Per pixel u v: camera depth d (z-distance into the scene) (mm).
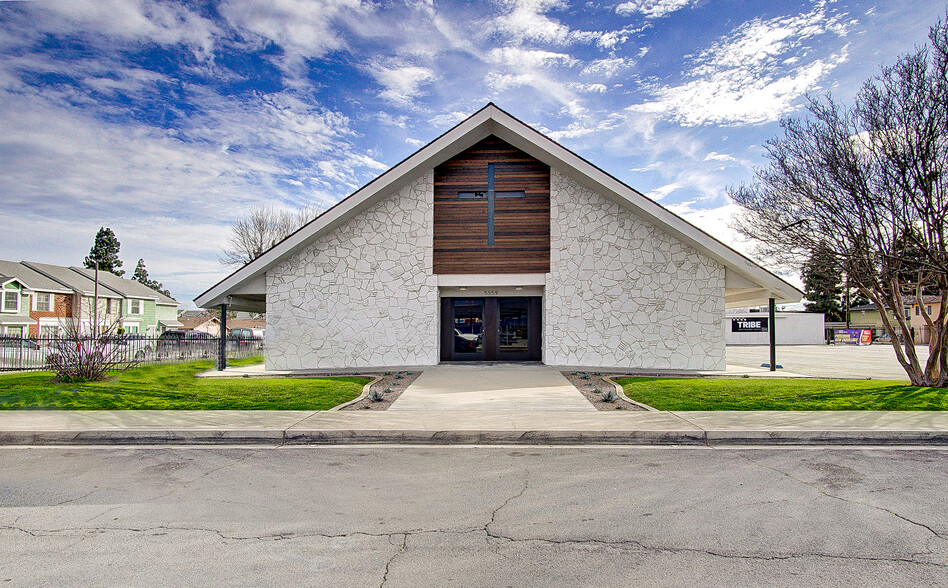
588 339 16984
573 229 17234
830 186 11750
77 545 4309
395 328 17203
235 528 4680
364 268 17281
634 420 8953
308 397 11125
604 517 4934
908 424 8594
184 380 14195
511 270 17297
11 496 5570
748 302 20594
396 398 11141
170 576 3777
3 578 3734
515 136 16578
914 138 11102
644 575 3789
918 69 10852
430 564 3965
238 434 8188
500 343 18625
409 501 5391
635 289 16906
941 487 5852
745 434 8102
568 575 3789
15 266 45438
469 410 9875
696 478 6180
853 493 5633
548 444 7957
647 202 15711
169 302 61188
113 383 13625
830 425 8523
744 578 3742
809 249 12039
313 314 17125
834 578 3746
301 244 16625
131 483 6020
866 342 52750
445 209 17516
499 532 4578
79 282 49031
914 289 13156
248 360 23078
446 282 17359
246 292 17172
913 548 4250
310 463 6887
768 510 5117
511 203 17469
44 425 8578
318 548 4254
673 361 16656
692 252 16734
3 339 22625
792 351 36750
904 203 11109
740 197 13602
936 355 12414
